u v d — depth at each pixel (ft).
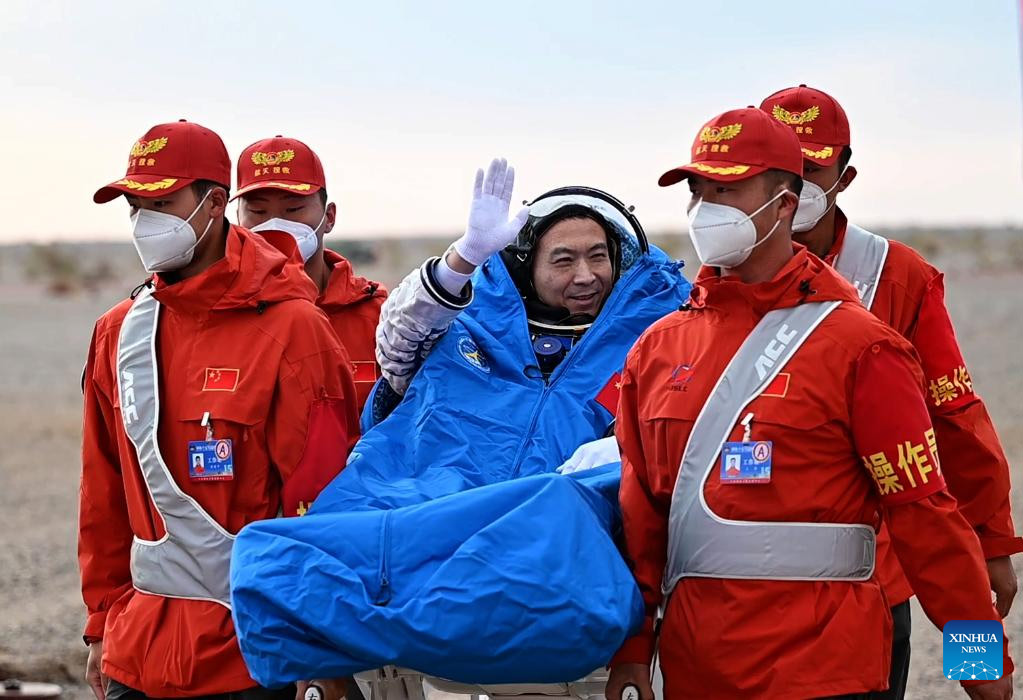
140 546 15.75
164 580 15.49
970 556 13.24
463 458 15.97
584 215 17.74
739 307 13.62
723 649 13.32
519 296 17.78
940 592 13.30
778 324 13.41
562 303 17.70
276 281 15.85
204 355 15.57
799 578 13.26
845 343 13.23
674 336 14.05
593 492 14.34
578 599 12.92
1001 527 17.37
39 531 41.88
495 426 16.38
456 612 12.85
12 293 209.15
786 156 13.61
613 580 13.26
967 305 110.22
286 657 13.32
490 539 13.19
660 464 13.84
